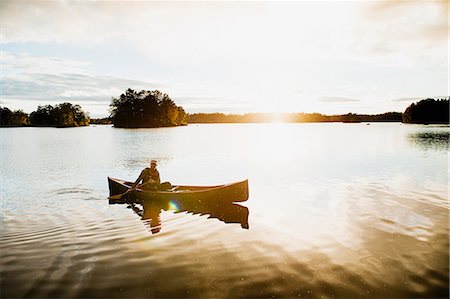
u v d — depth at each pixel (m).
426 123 131.38
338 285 4.40
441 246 5.64
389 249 5.56
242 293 4.24
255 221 7.38
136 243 6.02
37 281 4.58
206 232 6.64
